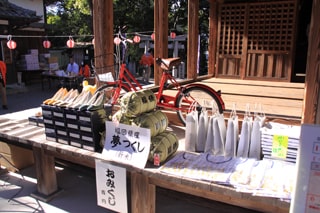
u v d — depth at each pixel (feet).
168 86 14.02
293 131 7.50
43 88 40.19
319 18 6.86
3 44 39.42
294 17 20.77
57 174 12.73
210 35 23.75
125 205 8.05
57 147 8.89
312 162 4.72
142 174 7.52
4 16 36.73
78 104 8.71
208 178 6.62
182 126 11.98
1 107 28.55
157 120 7.99
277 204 5.85
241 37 22.85
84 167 12.85
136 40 35.35
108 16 12.77
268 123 8.55
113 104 12.14
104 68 13.17
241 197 6.16
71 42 28.27
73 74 37.68
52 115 9.12
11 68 41.19
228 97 15.25
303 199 4.83
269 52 21.89
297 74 24.95
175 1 59.77
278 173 6.77
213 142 8.04
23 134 10.26
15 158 12.69
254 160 7.52
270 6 21.38
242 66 22.89
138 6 58.80
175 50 50.08
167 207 10.14
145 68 46.34
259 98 14.97
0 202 10.41
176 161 7.67
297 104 13.42
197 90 11.67
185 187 7.45
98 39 12.96
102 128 8.63
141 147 7.53
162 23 17.56
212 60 24.13
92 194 11.03
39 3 48.21
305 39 24.94
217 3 23.17
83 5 65.98
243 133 7.69
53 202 10.45
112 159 7.82
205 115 8.30
